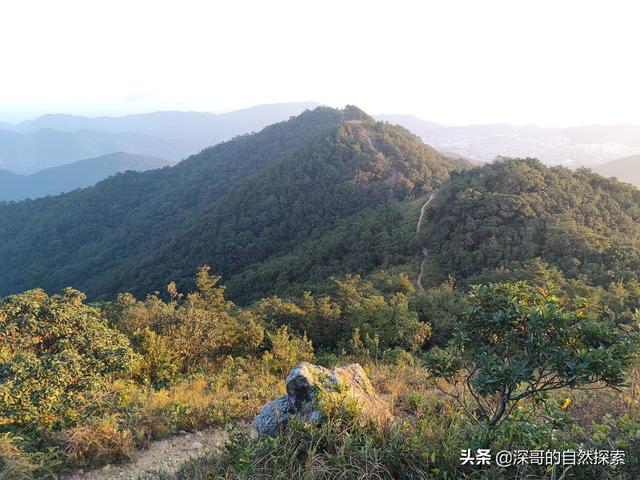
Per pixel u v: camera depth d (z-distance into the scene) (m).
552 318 3.41
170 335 11.15
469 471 3.42
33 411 5.31
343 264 39.69
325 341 16.48
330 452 3.72
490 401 5.14
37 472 4.41
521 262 27.16
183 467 4.46
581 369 3.16
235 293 43.72
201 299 17.95
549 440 3.48
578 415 4.53
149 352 9.66
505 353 3.74
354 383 5.05
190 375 9.47
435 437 3.91
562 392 5.36
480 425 3.71
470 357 4.04
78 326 7.47
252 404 6.63
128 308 12.29
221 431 5.87
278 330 13.51
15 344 6.80
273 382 8.82
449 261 30.95
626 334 3.90
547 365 3.47
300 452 3.73
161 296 51.25
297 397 4.62
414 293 23.55
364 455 3.52
